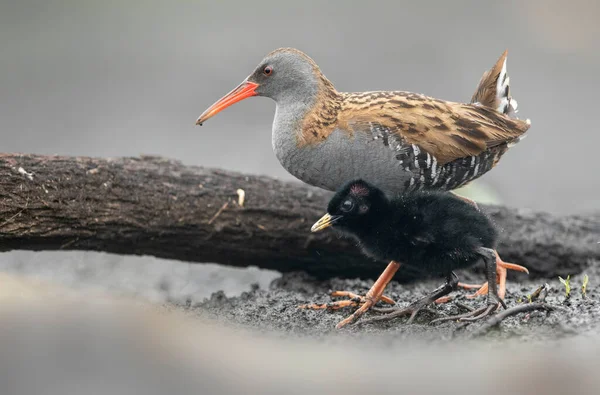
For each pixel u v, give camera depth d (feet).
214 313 33.40
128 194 37.14
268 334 29.50
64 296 28.94
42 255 47.67
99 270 46.47
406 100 37.22
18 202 34.58
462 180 38.22
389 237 31.45
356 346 26.68
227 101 39.73
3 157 35.06
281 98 38.50
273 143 38.68
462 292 36.78
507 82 39.81
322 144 36.73
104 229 36.65
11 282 31.73
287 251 41.06
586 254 42.70
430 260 31.40
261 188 40.52
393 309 32.50
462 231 30.58
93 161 37.27
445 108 37.55
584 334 26.27
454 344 26.30
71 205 35.68
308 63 38.06
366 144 36.06
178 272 46.91
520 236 42.45
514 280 42.52
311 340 28.25
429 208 31.17
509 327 27.89
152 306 33.12
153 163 39.06
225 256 40.60
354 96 37.70
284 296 37.91
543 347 24.80
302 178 38.17
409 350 25.62
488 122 37.99
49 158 36.19
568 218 44.50
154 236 37.99
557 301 32.24
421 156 36.22
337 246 40.93
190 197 38.55
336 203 31.65
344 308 33.96
